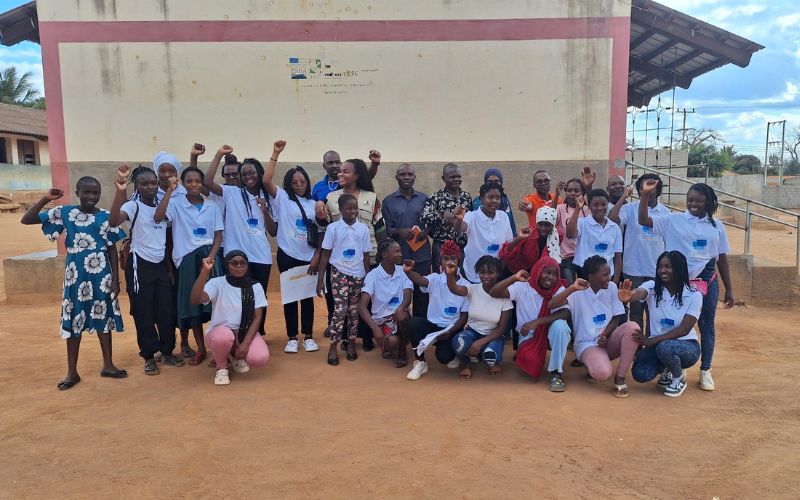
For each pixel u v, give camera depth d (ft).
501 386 15.55
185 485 10.31
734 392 15.15
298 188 19.02
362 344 19.89
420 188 28.04
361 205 18.80
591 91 27.35
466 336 16.08
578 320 15.88
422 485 10.24
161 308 16.94
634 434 12.42
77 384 15.66
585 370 17.22
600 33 27.02
